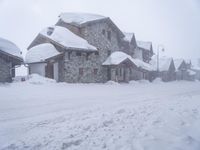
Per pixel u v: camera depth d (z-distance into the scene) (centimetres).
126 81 3659
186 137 579
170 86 3122
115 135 622
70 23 3322
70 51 2941
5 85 2145
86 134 642
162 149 500
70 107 1140
